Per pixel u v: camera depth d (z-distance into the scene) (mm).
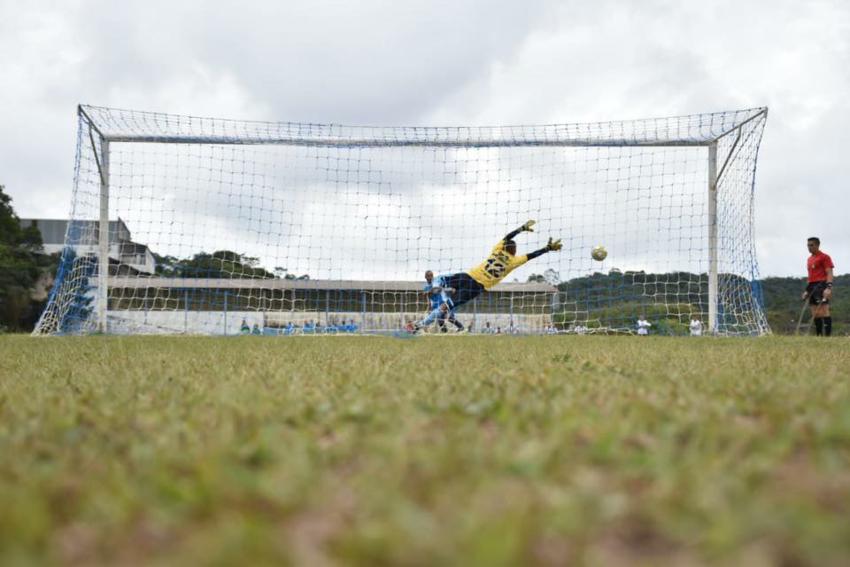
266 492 1501
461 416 2447
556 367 4242
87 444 2074
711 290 14266
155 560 1210
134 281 17656
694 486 1477
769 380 3336
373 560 1143
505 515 1288
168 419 2459
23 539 1254
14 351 6988
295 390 3104
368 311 18875
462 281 15305
